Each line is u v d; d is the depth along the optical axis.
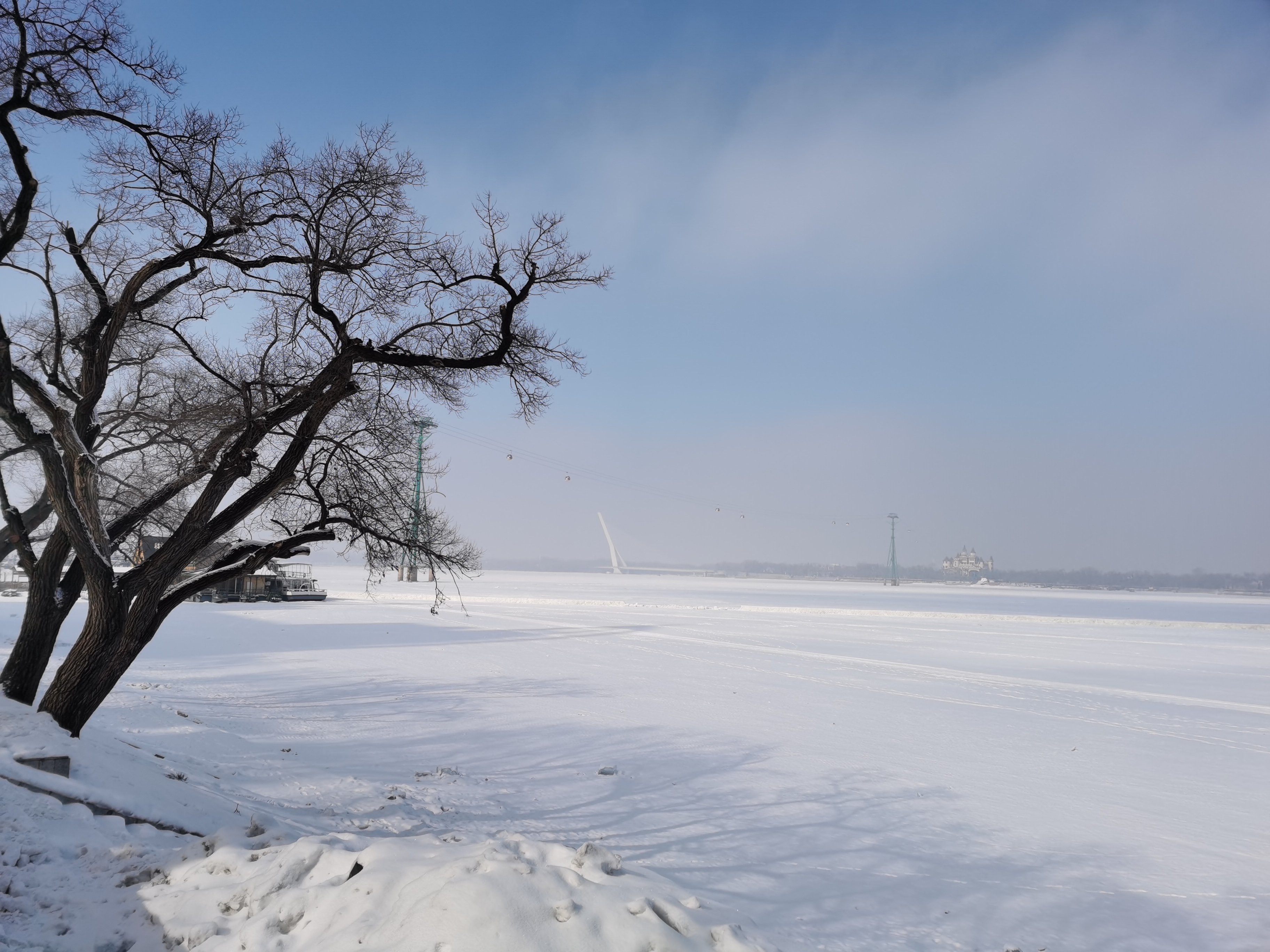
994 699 19.06
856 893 7.23
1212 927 6.68
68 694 8.50
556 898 3.93
